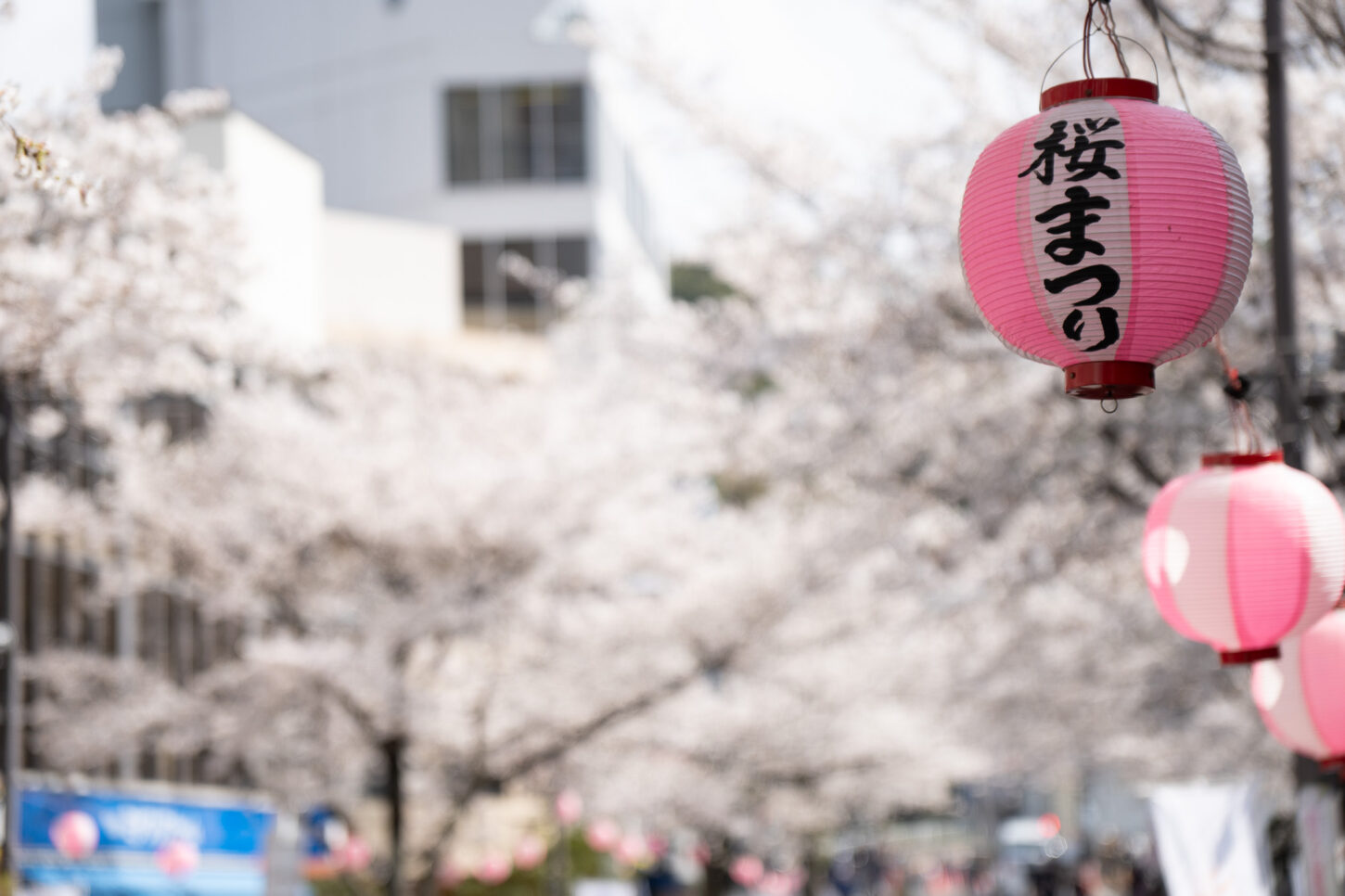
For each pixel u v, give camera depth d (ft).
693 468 69.41
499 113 149.38
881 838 194.39
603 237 149.38
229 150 91.30
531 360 104.63
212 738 72.23
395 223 132.87
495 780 73.26
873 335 51.88
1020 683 79.56
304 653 66.33
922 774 113.60
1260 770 89.51
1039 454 52.39
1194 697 74.74
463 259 147.95
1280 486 20.81
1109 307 15.80
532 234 147.74
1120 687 75.72
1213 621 21.02
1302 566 20.57
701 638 72.74
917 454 55.42
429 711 67.67
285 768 75.15
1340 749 24.29
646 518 71.56
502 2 150.82
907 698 88.17
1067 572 56.90
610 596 73.46
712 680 83.51
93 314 42.96
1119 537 53.36
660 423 68.18
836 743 90.27
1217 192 15.72
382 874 75.66
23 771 70.90
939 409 52.44
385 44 151.02
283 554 68.80
